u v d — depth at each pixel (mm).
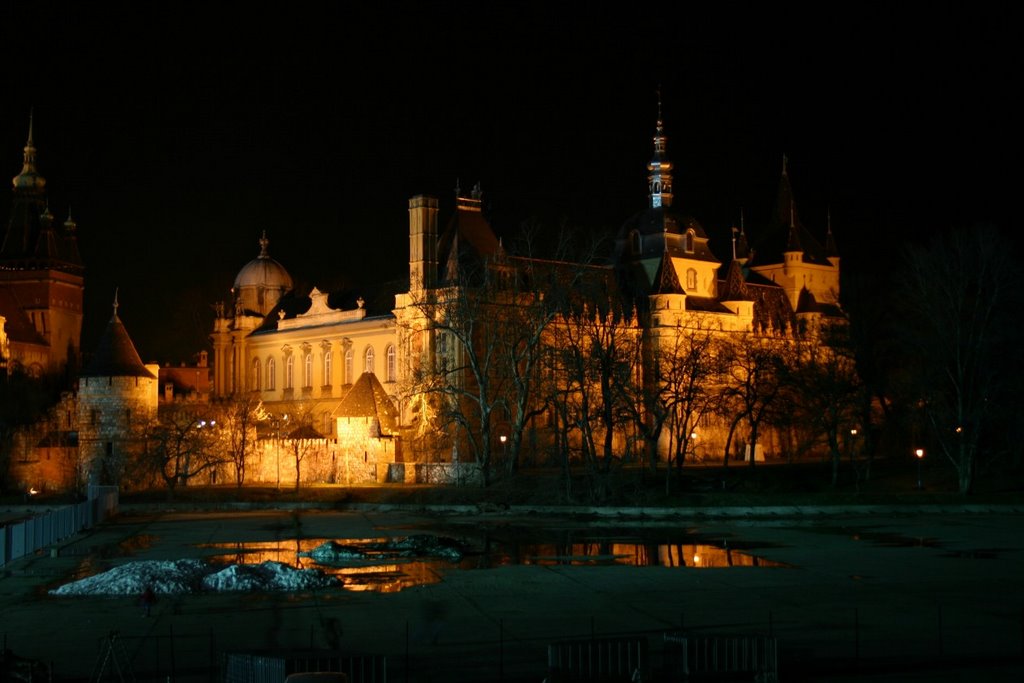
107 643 50562
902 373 160625
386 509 126188
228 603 64125
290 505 131125
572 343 134750
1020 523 105375
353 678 43312
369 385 156875
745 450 183125
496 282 150750
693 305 192500
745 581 70938
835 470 134000
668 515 115438
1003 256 132625
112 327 162625
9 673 46312
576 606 63000
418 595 66562
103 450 158125
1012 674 47625
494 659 50656
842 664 49406
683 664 46500
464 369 160375
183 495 138500
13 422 162250
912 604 62906
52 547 88188
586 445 133625
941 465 145250
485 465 137375
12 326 199125
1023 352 134250
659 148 199250
